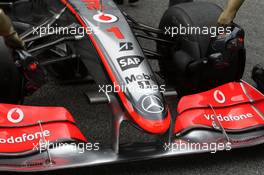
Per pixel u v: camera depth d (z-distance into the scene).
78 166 2.92
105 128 3.90
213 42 3.58
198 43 3.75
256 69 4.08
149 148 3.13
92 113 4.11
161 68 4.29
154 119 3.06
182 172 3.37
